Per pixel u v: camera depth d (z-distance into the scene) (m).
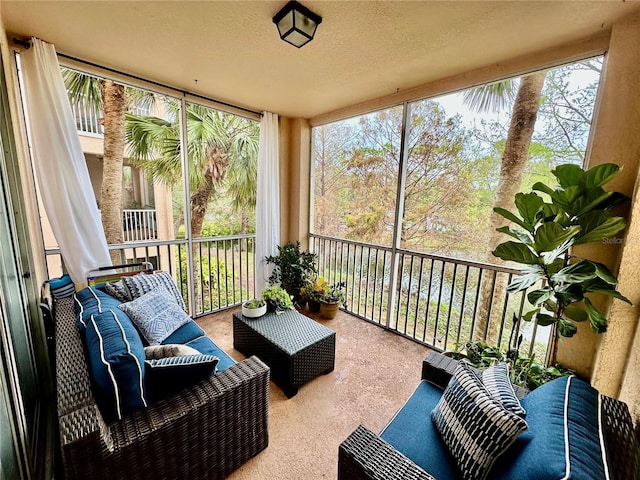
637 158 1.48
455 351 2.05
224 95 2.72
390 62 2.03
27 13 1.52
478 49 1.85
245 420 1.33
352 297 3.34
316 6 1.44
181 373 1.16
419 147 3.78
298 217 3.61
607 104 1.55
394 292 2.87
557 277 1.42
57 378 1.05
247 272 3.67
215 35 1.72
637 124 1.47
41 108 1.83
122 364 0.99
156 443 1.02
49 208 1.92
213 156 4.36
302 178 3.55
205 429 1.16
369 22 1.57
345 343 2.61
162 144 3.82
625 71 1.49
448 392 1.18
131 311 1.74
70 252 2.01
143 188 5.03
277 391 1.92
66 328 1.41
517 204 1.53
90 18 1.57
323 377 2.10
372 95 2.70
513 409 0.95
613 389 1.55
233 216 4.71
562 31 1.63
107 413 1.00
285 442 1.53
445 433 1.08
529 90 2.84
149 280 2.10
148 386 1.13
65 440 0.83
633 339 1.45
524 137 2.92
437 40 1.75
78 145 2.01
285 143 3.50
